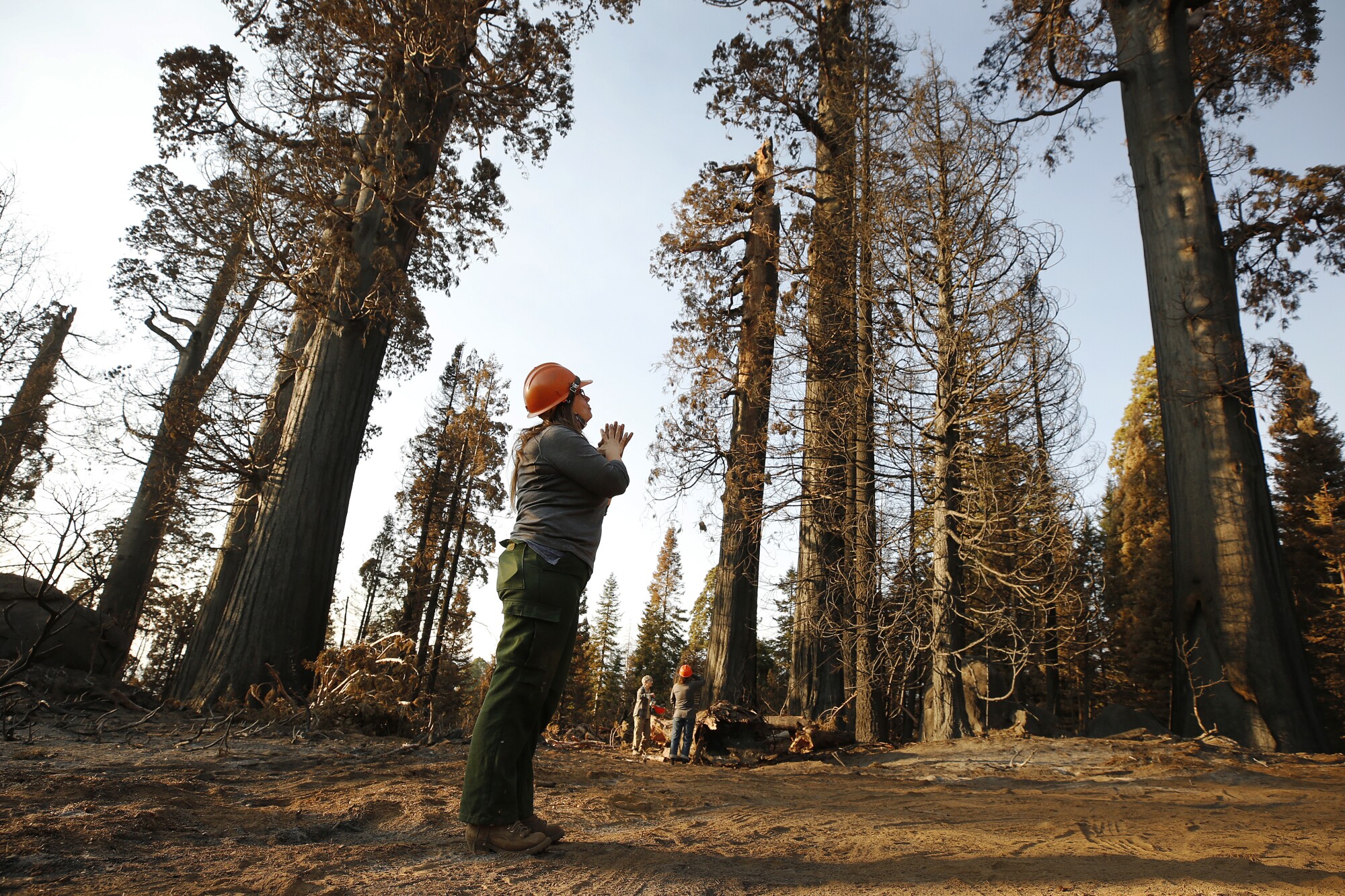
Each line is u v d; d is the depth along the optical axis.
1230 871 2.47
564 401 2.85
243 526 15.02
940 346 12.33
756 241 17.48
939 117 12.95
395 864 2.28
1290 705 11.14
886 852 2.74
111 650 10.51
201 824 2.66
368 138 13.77
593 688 50.19
